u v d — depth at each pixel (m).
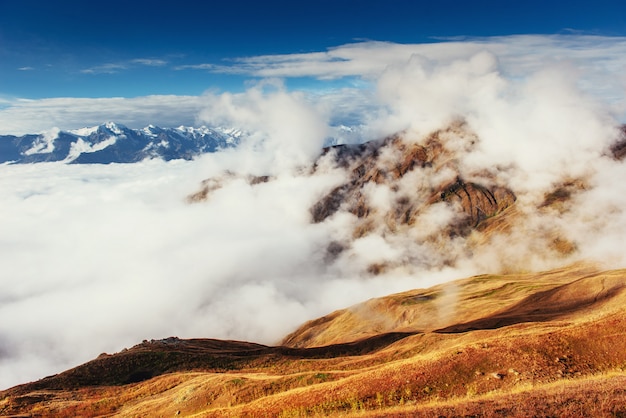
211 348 119.50
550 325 63.94
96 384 75.94
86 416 59.75
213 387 55.81
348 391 37.56
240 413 39.44
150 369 82.31
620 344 36.72
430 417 26.44
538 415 24.05
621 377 29.97
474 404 27.83
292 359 86.12
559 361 36.66
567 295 119.19
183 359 86.12
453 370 37.59
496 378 35.06
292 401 38.72
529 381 33.59
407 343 79.75
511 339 42.00
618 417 22.69
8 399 65.31
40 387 73.00
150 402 59.69
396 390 35.94
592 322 42.09
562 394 26.94
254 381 54.66
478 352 40.03
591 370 34.69
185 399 55.09
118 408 62.34
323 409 35.47
